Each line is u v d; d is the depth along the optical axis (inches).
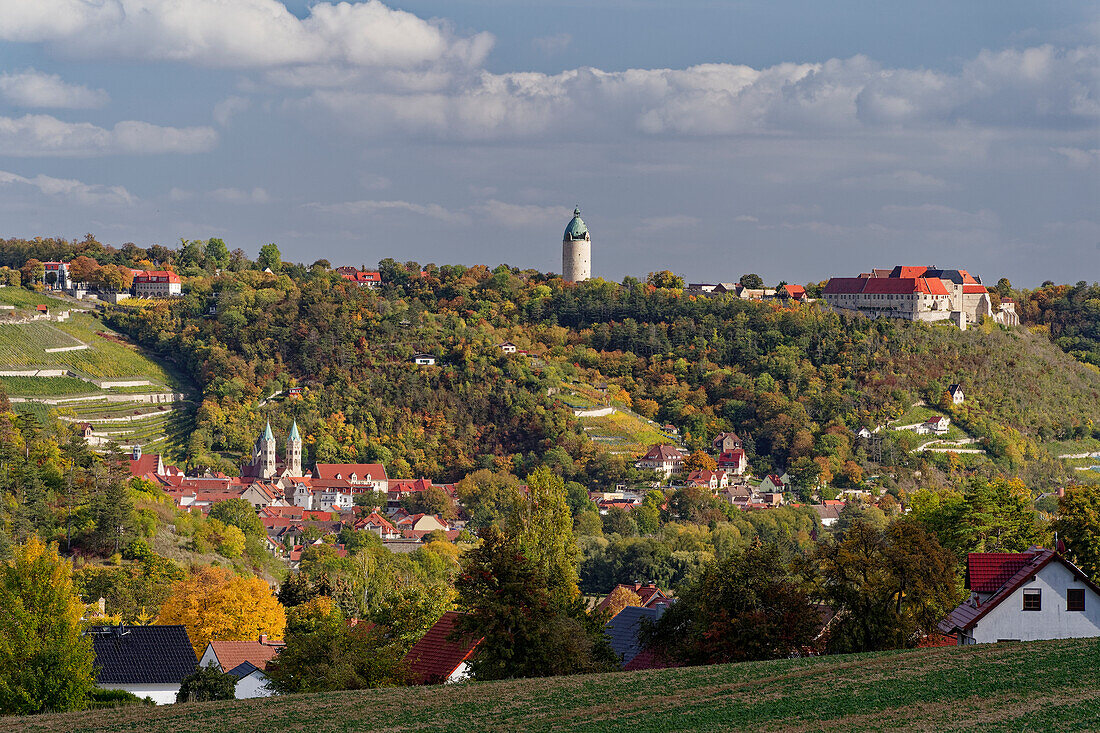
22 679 4761.3
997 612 4576.8
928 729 3016.7
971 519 6599.4
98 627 6776.6
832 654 4660.4
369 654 5049.2
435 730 3442.4
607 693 3841.0
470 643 4960.6
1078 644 3959.2
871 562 4906.5
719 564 5128.0
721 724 3260.3
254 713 3890.3
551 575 5772.6
